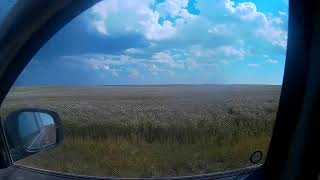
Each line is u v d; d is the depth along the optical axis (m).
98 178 0.77
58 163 0.86
